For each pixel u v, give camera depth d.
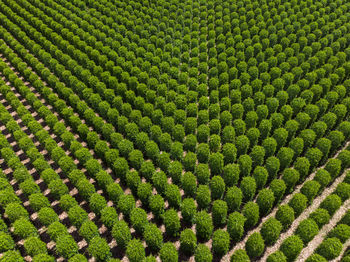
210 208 19.42
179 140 22.50
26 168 21.88
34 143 24.47
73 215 17.20
